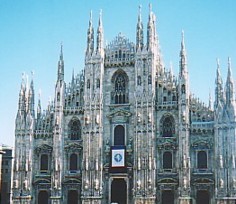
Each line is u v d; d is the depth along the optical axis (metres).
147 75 126.06
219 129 118.50
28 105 134.00
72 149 129.50
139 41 128.75
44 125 133.00
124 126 127.19
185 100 121.62
